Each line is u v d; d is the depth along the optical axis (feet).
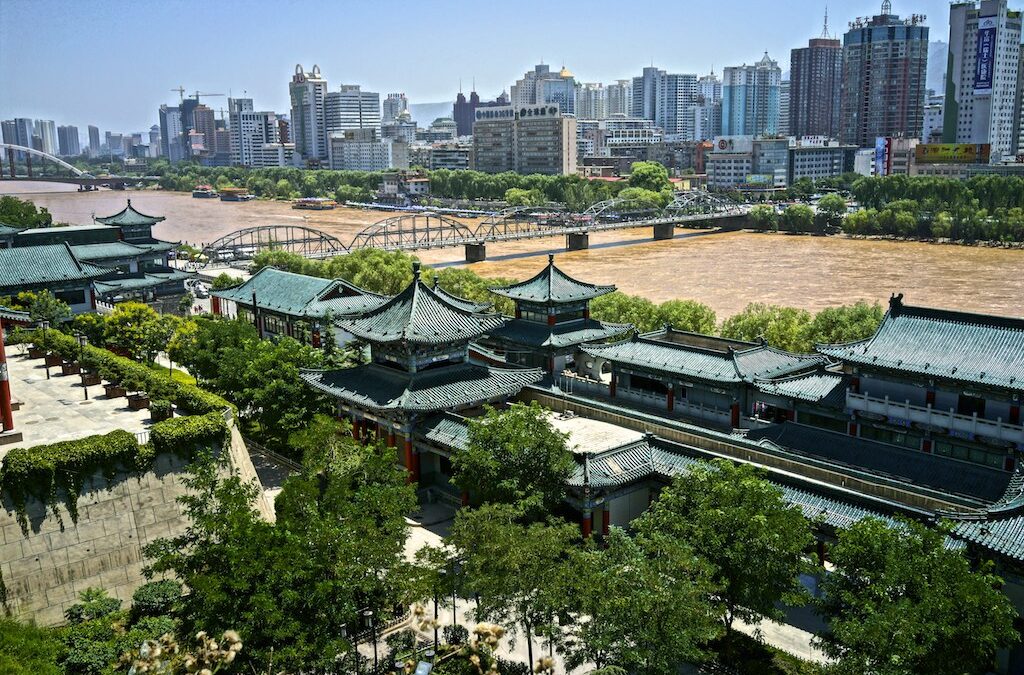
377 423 291.79
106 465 220.84
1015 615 160.66
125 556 222.69
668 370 336.49
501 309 487.20
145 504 227.40
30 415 267.59
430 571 186.50
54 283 465.47
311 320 411.95
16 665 165.07
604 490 235.40
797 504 214.28
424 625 178.91
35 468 208.13
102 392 294.46
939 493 219.41
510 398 308.81
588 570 173.68
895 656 151.74
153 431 231.50
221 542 181.88
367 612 200.13
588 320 393.29
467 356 300.20
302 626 169.99
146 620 195.21
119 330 378.32
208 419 241.96
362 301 431.84
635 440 252.83
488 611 178.29
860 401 285.02
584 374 395.55
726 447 256.32
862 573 173.68
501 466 228.22
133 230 639.35
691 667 190.29
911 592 166.50
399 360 287.48
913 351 277.44
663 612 162.91
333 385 298.56
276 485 291.38
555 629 176.45
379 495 209.46
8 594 203.92
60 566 212.23
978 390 261.44
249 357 321.93
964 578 162.40
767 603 184.85
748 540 185.16
